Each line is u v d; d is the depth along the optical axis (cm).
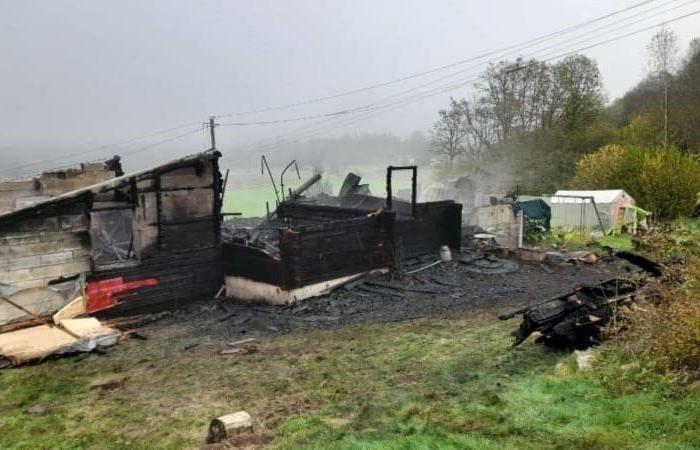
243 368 1163
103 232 2258
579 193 3434
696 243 1612
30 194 2081
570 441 561
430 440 603
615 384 704
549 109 4641
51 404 1029
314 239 1878
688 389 629
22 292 1516
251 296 1948
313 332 1485
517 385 786
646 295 958
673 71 4575
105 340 1423
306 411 836
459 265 2236
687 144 4122
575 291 1027
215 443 720
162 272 1847
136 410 952
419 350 1172
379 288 1938
